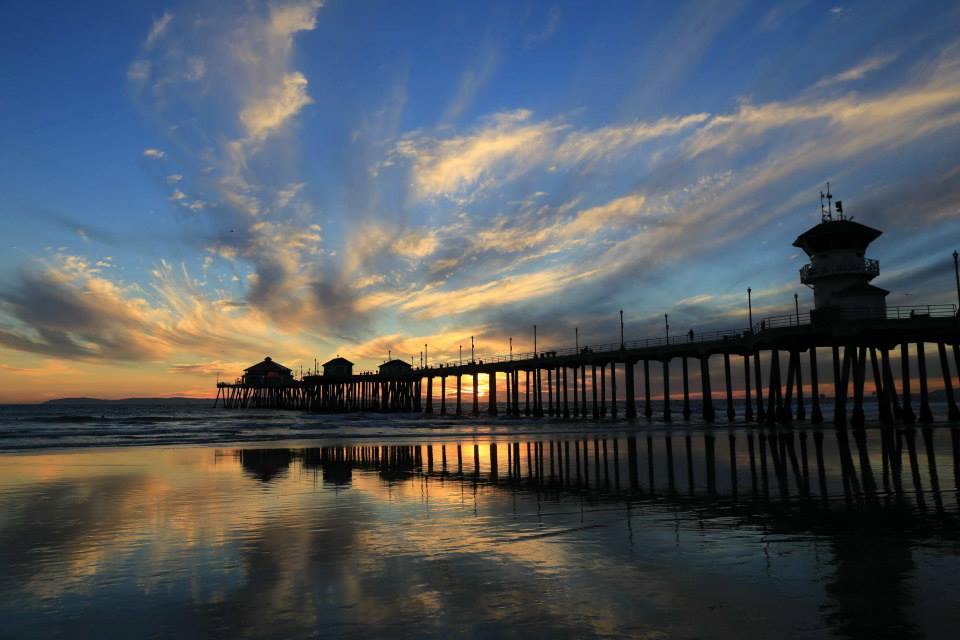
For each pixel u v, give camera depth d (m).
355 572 8.07
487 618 6.25
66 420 72.75
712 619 6.15
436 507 13.35
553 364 75.00
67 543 9.87
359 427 57.38
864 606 6.50
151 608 6.68
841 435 34.31
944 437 31.91
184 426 58.19
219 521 11.77
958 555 8.62
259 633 5.91
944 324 40.19
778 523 11.05
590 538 10.04
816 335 43.41
